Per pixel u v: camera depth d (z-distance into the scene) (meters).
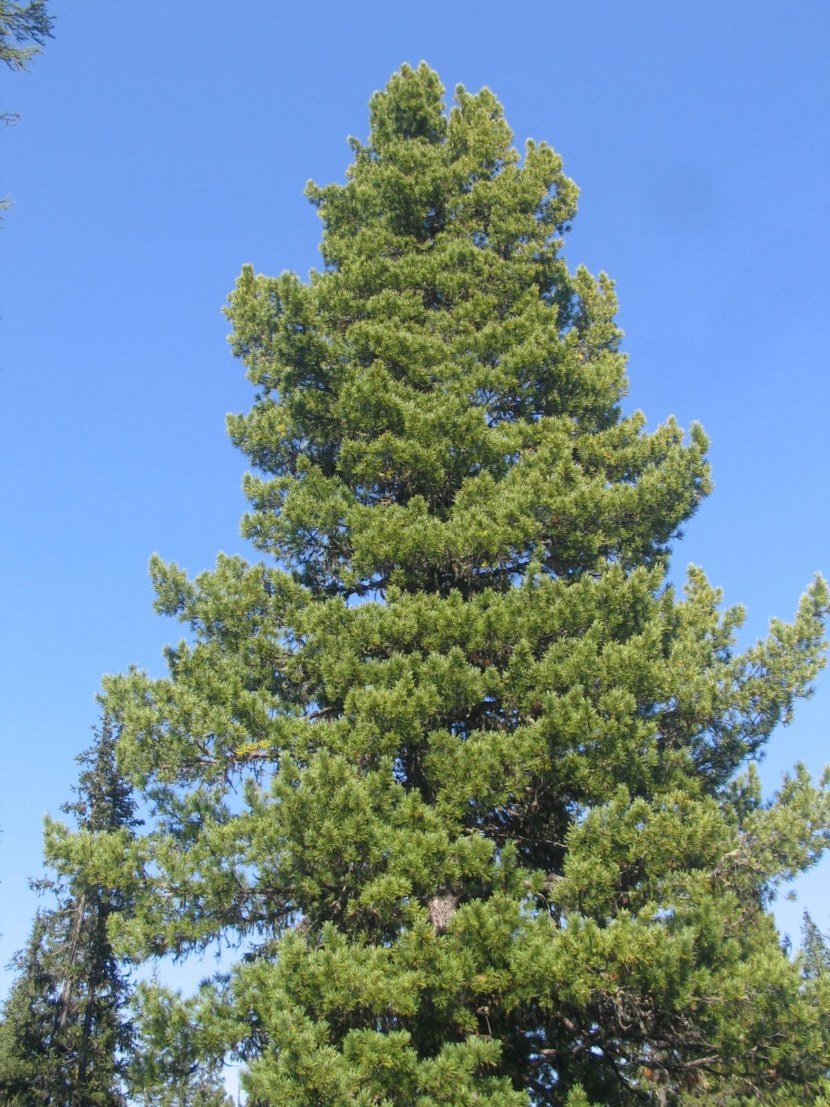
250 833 8.96
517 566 11.76
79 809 25.66
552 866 10.29
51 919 24.88
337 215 17.02
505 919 7.65
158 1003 8.18
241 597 11.25
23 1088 21.89
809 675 11.45
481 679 9.68
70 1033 23.30
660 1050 8.76
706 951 7.89
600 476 11.81
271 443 13.52
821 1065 8.02
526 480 11.50
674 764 10.56
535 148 16.47
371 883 8.00
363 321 13.43
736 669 11.90
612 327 15.37
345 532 11.90
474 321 14.04
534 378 13.20
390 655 10.46
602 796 9.12
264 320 14.51
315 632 10.45
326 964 7.26
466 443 11.94
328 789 8.37
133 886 9.06
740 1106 8.70
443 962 7.48
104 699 10.67
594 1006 8.52
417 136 18.41
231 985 8.27
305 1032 6.75
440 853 8.18
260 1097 7.12
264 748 10.22
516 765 9.06
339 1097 6.58
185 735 10.02
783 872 9.98
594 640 9.75
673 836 8.55
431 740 9.28
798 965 8.08
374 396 12.03
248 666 11.06
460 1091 6.86
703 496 12.23
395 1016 7.79
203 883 8.82
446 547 11.07
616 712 9.21
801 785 10.98
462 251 14.65
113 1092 22.86
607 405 14.02
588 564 11.75
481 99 18.05
